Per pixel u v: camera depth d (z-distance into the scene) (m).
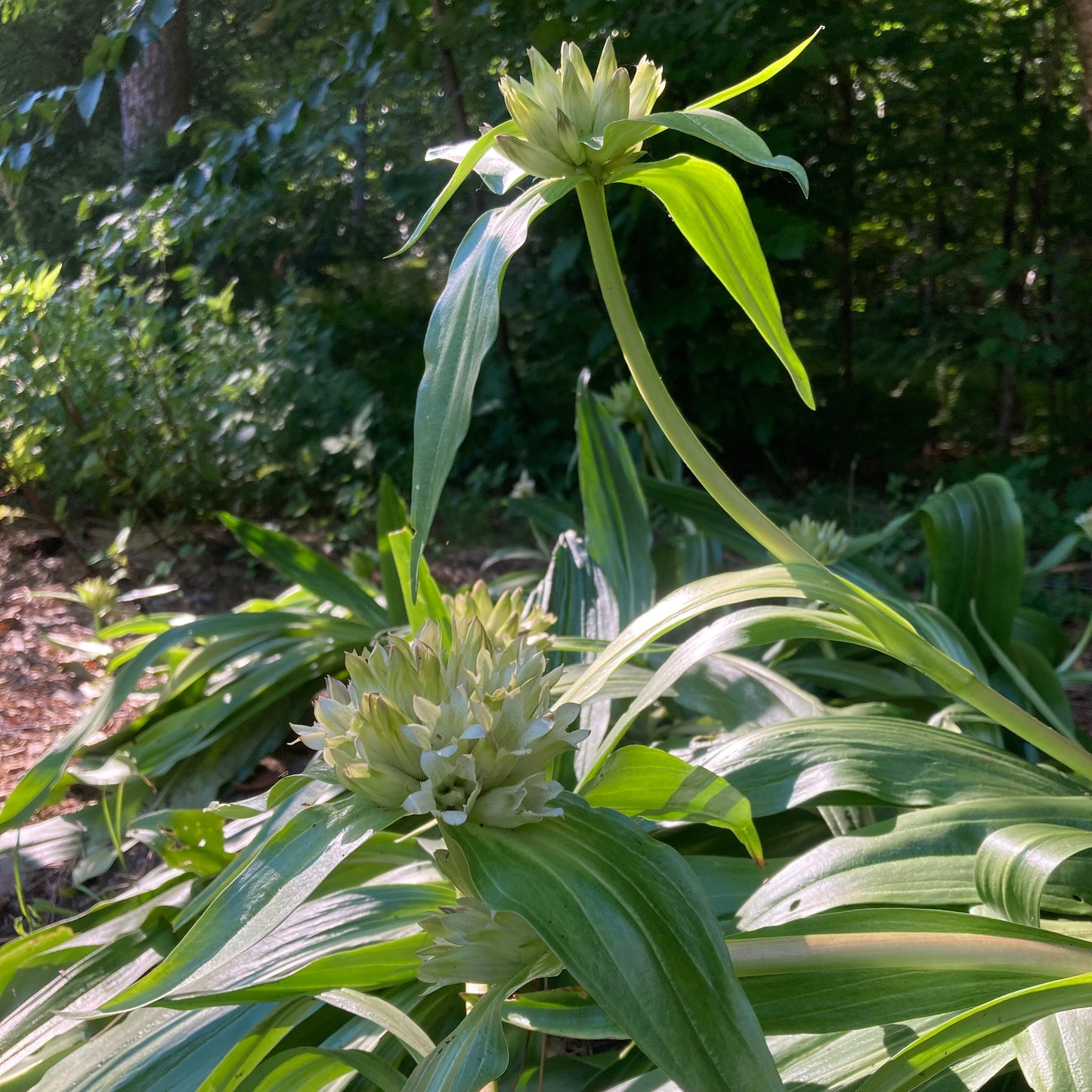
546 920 0.34
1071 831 0.44
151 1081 0.47
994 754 0.56
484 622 0.51
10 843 0.81
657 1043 0.32
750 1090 0.31
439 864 0.38
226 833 0.69
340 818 0.36
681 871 0.35
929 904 0.45
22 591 1.25
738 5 1.64
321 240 2.59
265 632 0.97
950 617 0.80
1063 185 2.25
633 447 1.55
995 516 0.81
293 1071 0.47
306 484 1.59
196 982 0.34
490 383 2.05
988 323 1.98
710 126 0.37
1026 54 2.16
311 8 1.89
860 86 2.34
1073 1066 0.38
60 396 1.35
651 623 0.45
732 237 0.42
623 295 0.42
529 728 0.37
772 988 0.39
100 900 0.75
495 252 0.38
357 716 0.36
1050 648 0.96
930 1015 0.38
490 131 0.40
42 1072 0.52
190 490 1.48
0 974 0.61
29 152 1.36
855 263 2.49
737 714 0.69
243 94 2.27
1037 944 0.39
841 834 0.58
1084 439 2.05
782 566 0.44
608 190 1.82
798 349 2.37
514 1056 0.50
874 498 2.01
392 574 0.99
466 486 1.91
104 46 1.25
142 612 1.26
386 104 2.06
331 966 0.44
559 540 0.89
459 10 1.70
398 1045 0.50
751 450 2.27
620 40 1.72
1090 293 2.02
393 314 2.36
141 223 1.56
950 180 2.36
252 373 1.55
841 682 0.83
